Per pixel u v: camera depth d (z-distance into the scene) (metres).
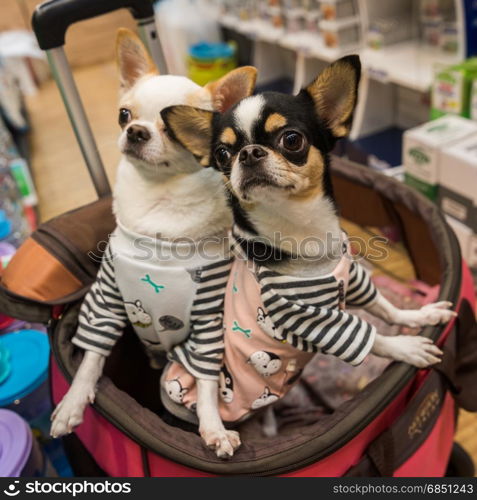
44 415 1.17
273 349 0.80
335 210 0.78
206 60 2.85
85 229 1.02
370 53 2.08
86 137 1.08
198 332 0.86
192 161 0.82
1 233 1.44
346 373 1.10
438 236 1.01
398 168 1.92
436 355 0.79
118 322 0.90
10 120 2.54
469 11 1.73
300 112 0.71
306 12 2.49
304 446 0.69
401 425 0.76
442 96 1.76
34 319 0.94
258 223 0.76
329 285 0.77
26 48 3.11
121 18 2.07
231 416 0.86
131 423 0.75
